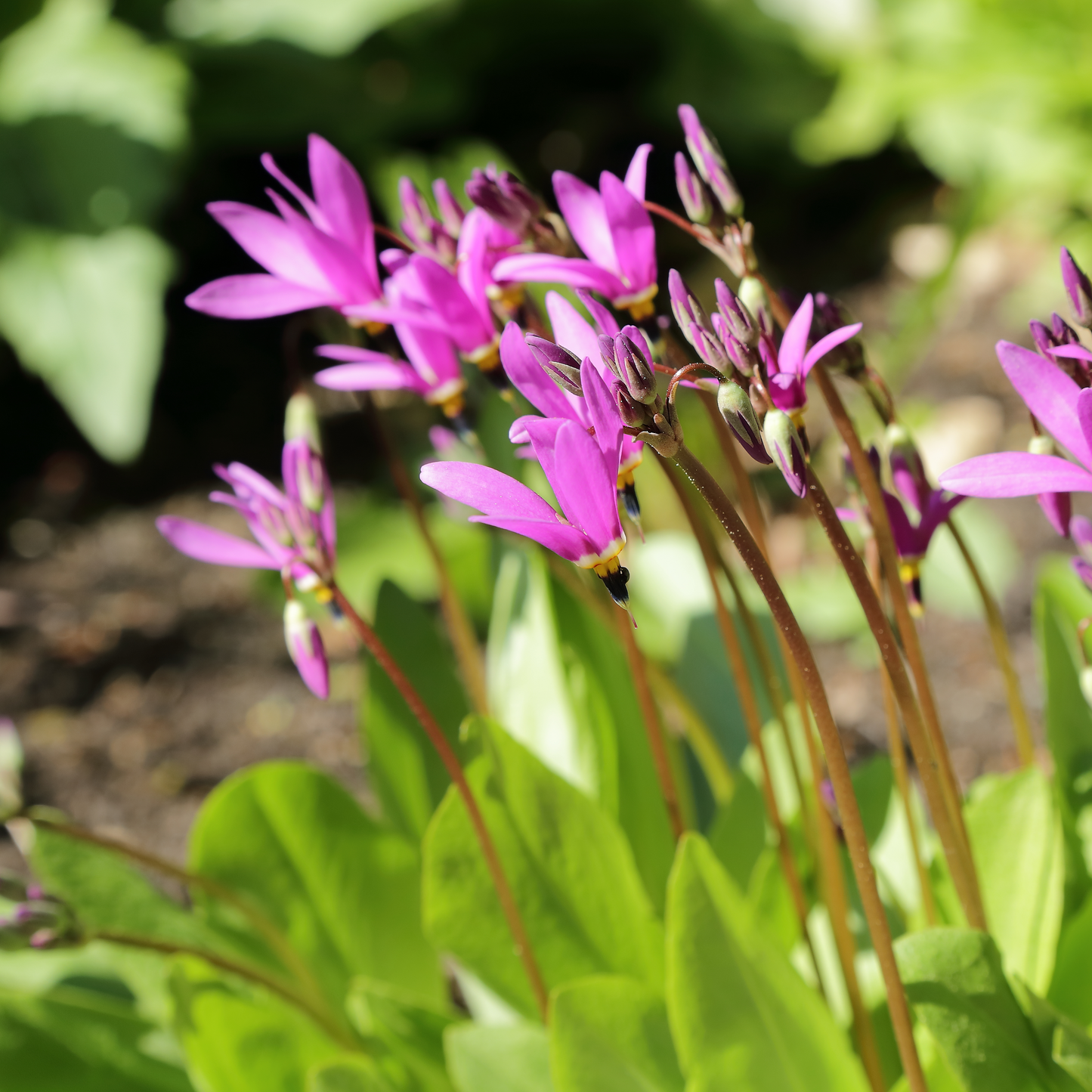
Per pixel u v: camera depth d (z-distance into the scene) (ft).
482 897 2.22
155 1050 2.32
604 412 1.98
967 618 3.51
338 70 5.71
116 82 4.96
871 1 5.55
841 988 2.29
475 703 2.45
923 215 5.49
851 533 2.49
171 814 3.21
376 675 2.38
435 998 2.38
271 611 4.00
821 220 5.77
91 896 2.34
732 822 2.34
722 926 2.13
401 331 2.16
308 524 2.11
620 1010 2.17
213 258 5.79
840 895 2.17
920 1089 2.08
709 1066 2.13
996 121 5.02
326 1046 2.31
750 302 2.07
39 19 5.40
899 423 2.12
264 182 5.85
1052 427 2.00
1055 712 2.25
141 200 4.72
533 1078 2.21
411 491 2.33
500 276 2.10
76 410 4.46
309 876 2.34
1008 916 2.21
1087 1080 2.08
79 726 3.58
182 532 2.13
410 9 5.47
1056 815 2.23
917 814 2.34
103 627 3.99
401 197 2.16
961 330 4.69
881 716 3.20
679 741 2.54
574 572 2.32
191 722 3.56
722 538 2.92
